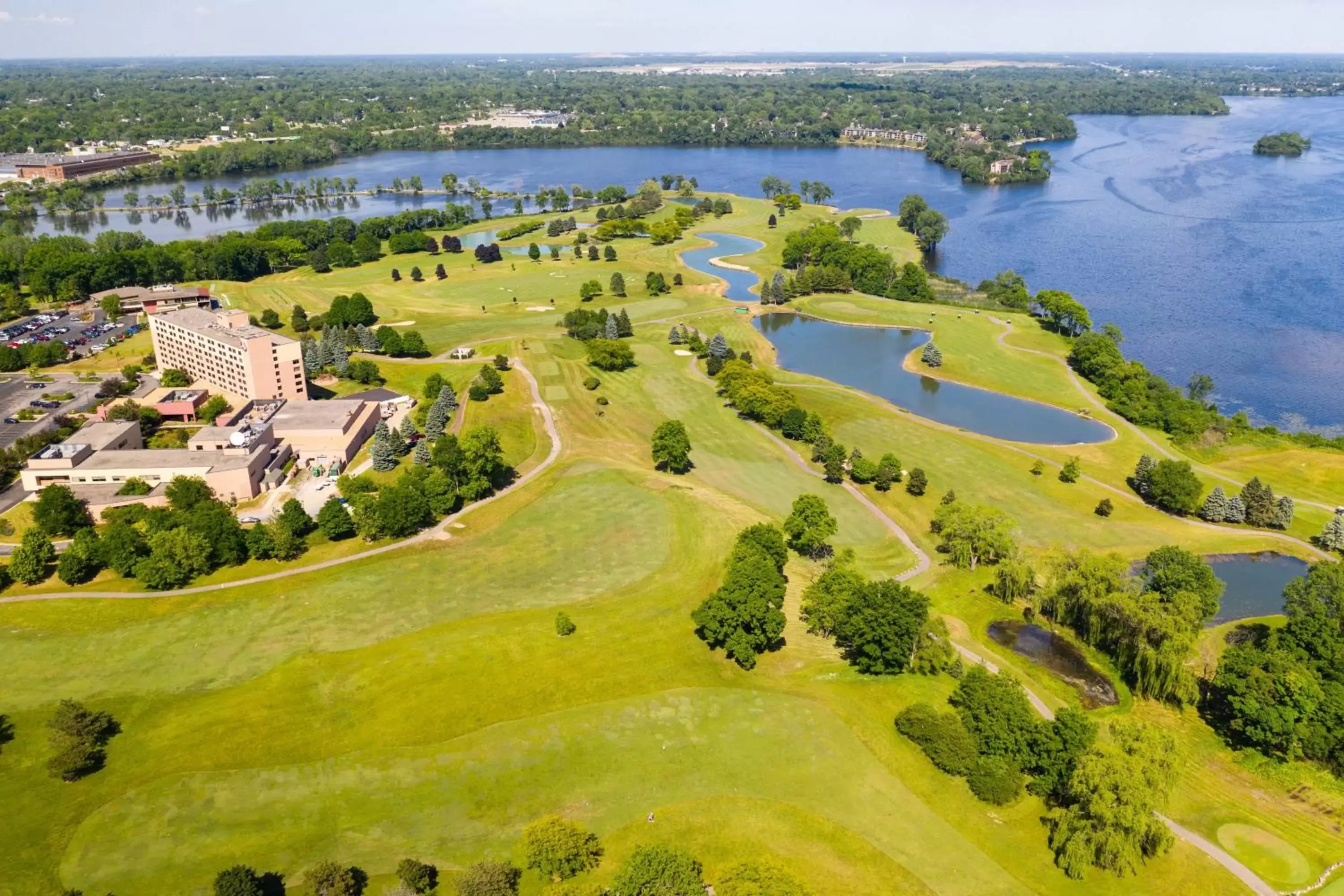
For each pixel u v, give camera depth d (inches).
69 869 3740.2
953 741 4254.4
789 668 5032.0
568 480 7396.7
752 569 5103.3
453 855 3779.5
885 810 4037.9
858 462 7401.6
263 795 4101.9
